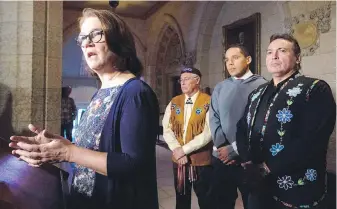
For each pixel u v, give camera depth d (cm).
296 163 158
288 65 182
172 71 1031
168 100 1074
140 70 118
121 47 107
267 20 611
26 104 254
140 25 1134
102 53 106
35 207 83
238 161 232
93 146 100
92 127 103
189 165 258
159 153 720
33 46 254
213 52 793
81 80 1382
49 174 90
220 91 258
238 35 689
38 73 259
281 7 540
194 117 262
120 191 98
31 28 253
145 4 1029
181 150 258
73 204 102
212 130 253
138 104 95
